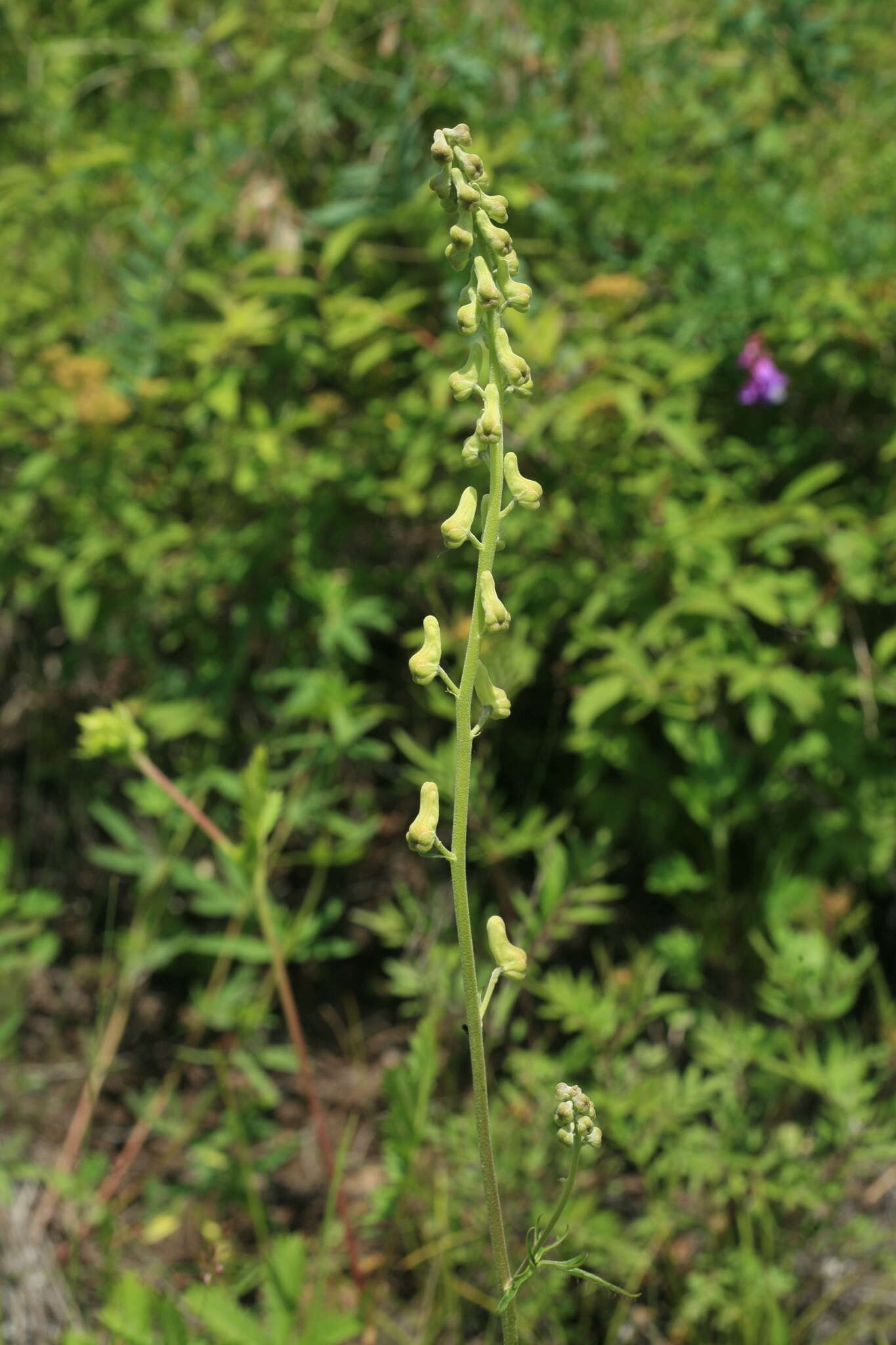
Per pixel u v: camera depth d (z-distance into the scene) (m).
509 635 1.57
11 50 2.15
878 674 1.60
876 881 1.64
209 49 1.98
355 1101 1.68
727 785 1.53
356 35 1.88
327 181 1.89
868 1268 1.37
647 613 1.57
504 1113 1.40
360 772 1.83
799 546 1.69
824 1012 1.35
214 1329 1.15
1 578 1.88
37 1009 1.83
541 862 1.46
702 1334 1.34
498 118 1.71
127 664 1.95
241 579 1.76
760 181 1.81
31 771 1.98
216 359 1.78
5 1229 1.39
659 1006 1.36
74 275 1.94
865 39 1.91
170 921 1.79
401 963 1.57
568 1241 1.31
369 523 1.79
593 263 1.78
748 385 1.62
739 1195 1.35
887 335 1.62
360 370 1.62
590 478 1.63
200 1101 1.70
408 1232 1.42
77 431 1.72
